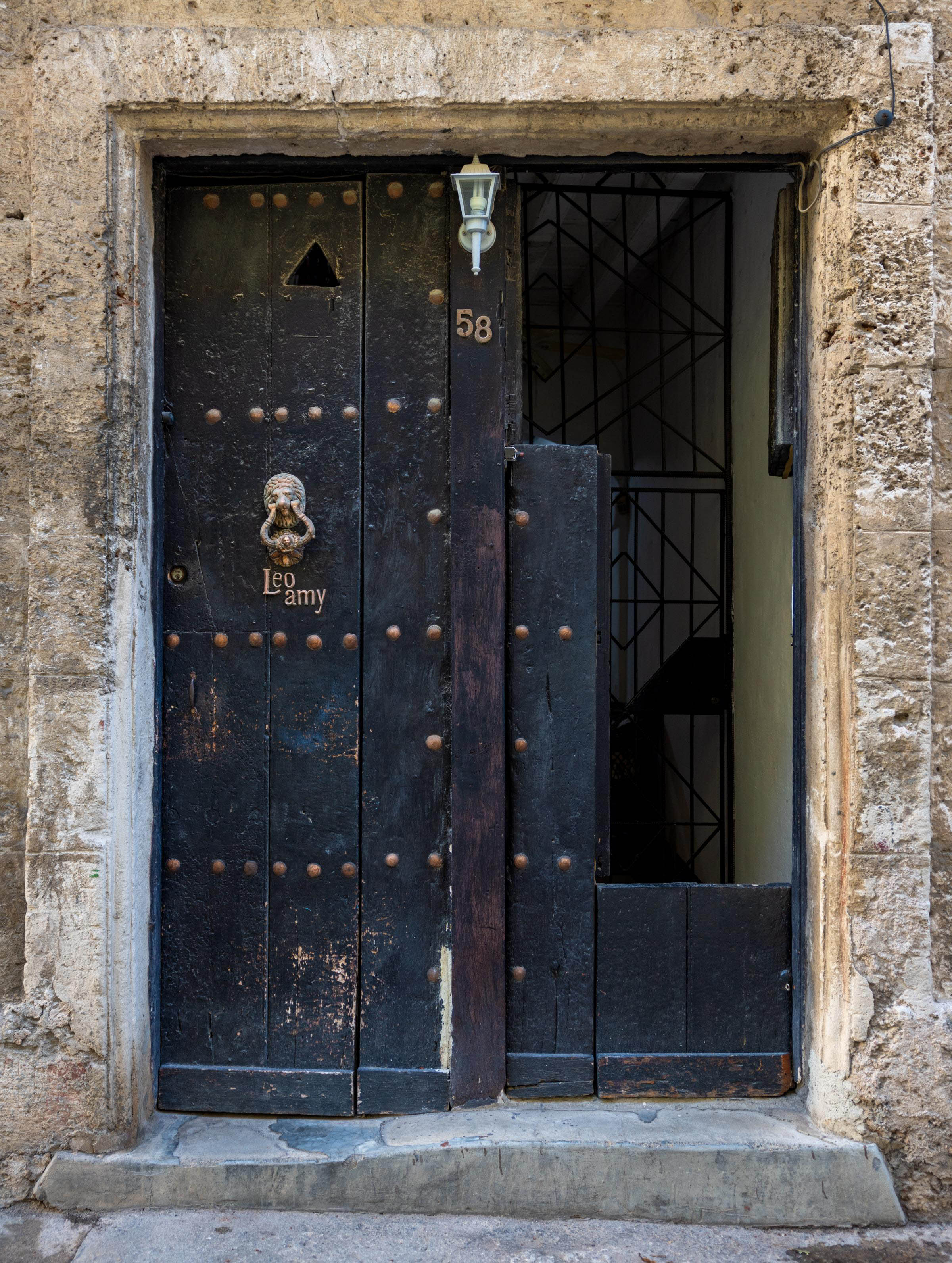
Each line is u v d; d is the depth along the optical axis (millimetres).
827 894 2309
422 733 2461
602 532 2516
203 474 2461
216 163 2420
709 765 4730
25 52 2289
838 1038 2285
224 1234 2129
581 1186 2219
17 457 2307
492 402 2430
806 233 2434
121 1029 2287
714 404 4676
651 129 2297
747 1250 2107
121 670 2303
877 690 2252
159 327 2434
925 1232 2184
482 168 2301
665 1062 2463
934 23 2260
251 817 2463
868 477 2250
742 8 2246
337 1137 2330
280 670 2459
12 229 2295
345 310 2459
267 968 2457
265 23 2268
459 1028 2430
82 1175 2217
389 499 2457
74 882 2256
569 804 2469
